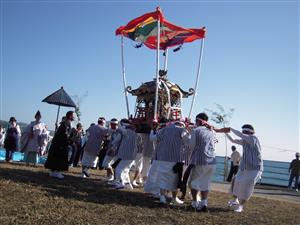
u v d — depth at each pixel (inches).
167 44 597.6
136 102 565.6
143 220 291.1
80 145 671.8
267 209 400.2
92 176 531.2
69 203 315.6
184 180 351.3
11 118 627.2
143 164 493.4
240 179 362.0
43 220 258.5
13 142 618.8
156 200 375.2
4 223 242.4
